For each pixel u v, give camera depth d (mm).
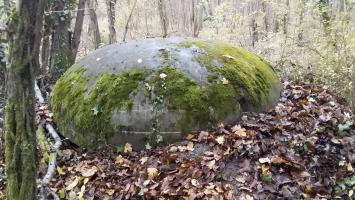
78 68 4707
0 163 4254
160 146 3916
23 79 2219
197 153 3721
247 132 3848
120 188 3551
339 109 4449
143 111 3939
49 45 7727
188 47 4531
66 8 7070
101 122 4039
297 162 3596
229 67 4348
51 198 3527
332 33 5914
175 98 3963
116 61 4410
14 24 2115
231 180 3438
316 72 6035
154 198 3373
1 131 4406
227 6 9383
